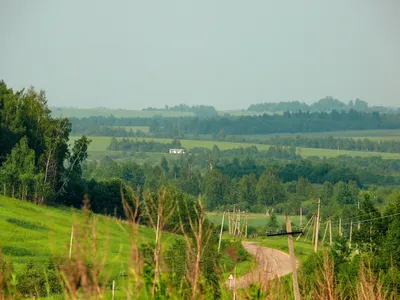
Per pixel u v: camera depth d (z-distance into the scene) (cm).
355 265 8494
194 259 1961
